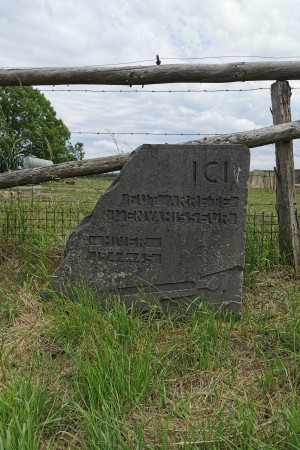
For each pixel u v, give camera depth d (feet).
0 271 13.47
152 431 7.09
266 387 8.16
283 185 14.21
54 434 7.07
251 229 14.97
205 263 11.23
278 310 11.32
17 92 21.11
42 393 7.61
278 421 7.11
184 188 11.07
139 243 11.32
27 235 14.87
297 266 13.99
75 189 23.57
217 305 11.30
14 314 11.20
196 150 10.94
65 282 11.64
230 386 8.29
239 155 10.89
